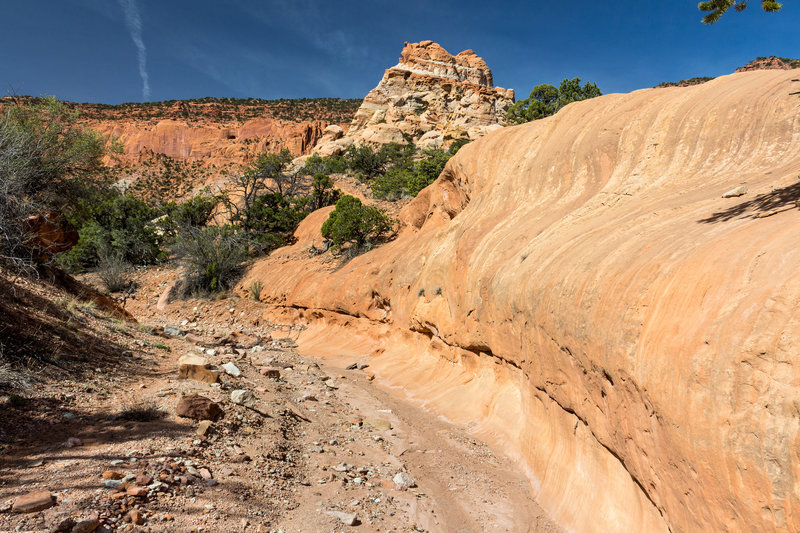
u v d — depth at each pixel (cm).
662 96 1021
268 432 741
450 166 1684
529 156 1294
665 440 414
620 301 522
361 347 1691
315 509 537
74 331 914
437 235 1507
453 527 573
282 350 1770
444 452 809
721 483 346
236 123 12688
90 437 543
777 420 308
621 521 510
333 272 2164
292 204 3922
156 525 402
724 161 772
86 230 3253
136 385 786
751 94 820
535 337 735
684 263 471
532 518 603
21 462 451
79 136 1306
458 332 1143
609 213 828
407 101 8812
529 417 791
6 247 906
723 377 354
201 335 1777
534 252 869
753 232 452
